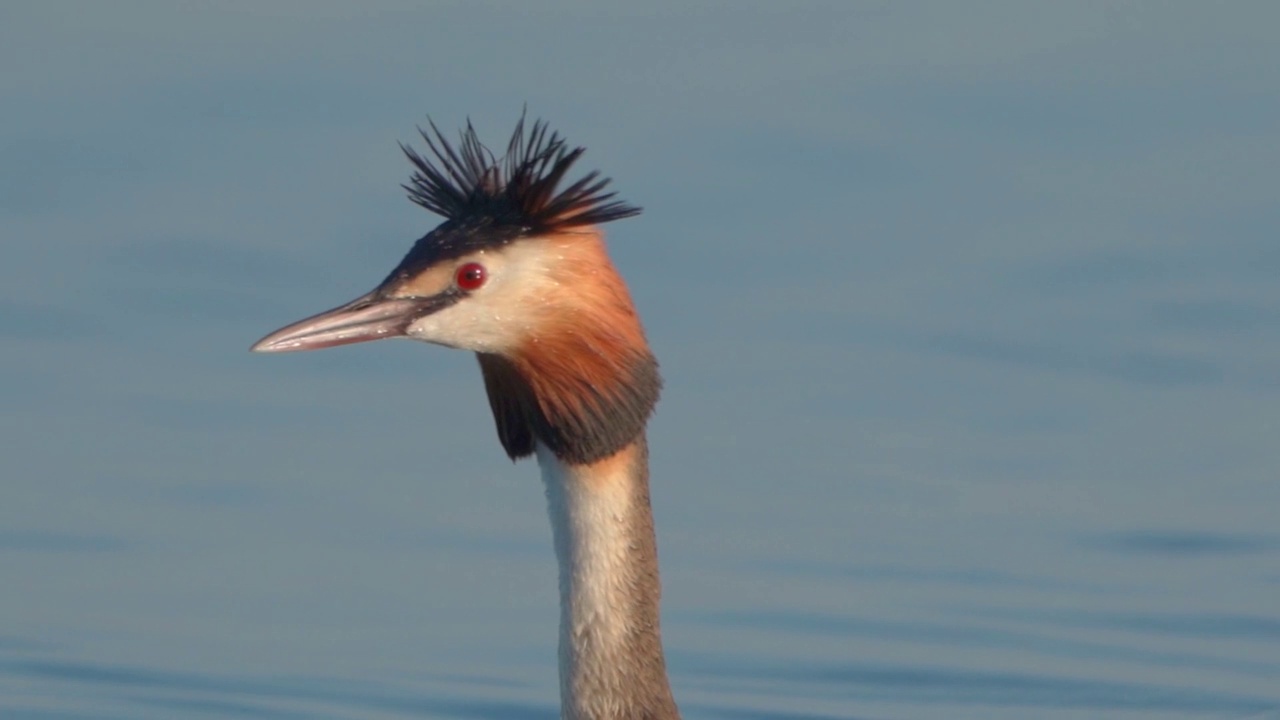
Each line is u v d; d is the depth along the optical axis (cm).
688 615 1888
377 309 1314
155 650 1831
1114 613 1872
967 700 1761
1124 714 1731
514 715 1748
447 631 1875
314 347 1307
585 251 1323
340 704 1761
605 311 1323
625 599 1351
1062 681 1772
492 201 1344
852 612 1883
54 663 1805
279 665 1816
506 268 1314
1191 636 1842
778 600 1908
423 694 1781
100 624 1866
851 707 1752
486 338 1318
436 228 1341
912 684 1789
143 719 1733
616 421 1330
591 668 1351
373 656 1838
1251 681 1775
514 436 1364
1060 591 1909
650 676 1357
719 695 1778
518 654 1845
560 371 1322
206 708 1752
